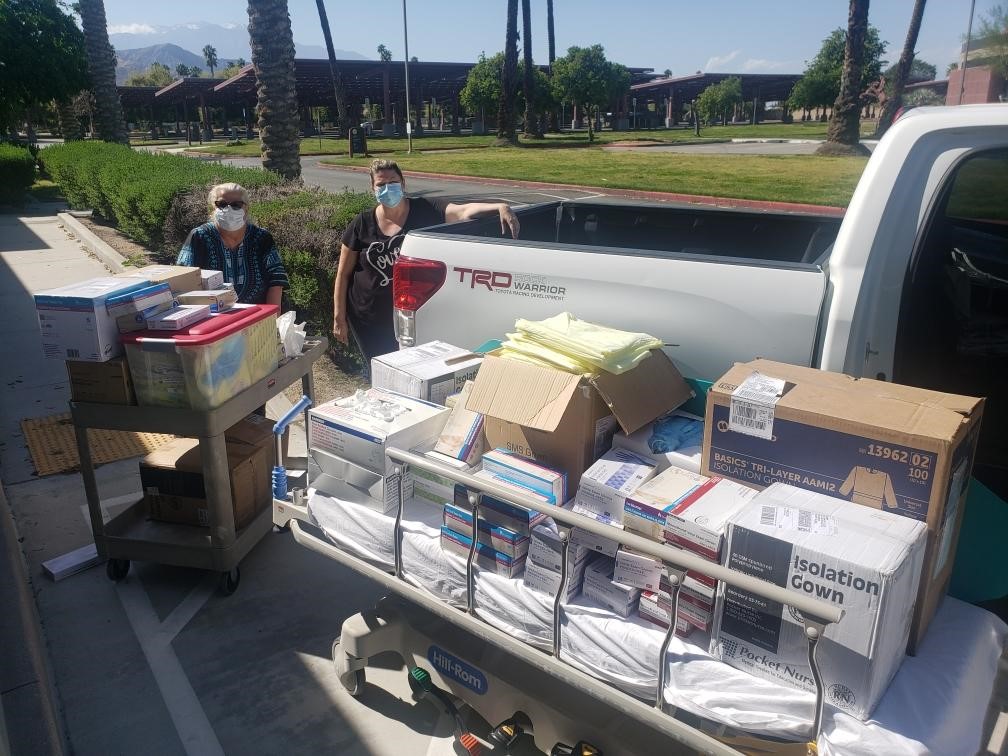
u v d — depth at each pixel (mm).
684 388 2684
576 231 4930
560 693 2477
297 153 13617
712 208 4488
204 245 4469
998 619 2266
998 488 2457
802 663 1890
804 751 1900
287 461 4539
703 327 2766
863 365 2598
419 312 3443
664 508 2119
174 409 3391
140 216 11938
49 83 23094
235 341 3512
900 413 2037
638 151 35250
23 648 3234
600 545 2238
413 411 2900
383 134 59312
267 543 4227
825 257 2945
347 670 2947
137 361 3336
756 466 2219
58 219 16844
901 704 1870
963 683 1976
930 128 2537
